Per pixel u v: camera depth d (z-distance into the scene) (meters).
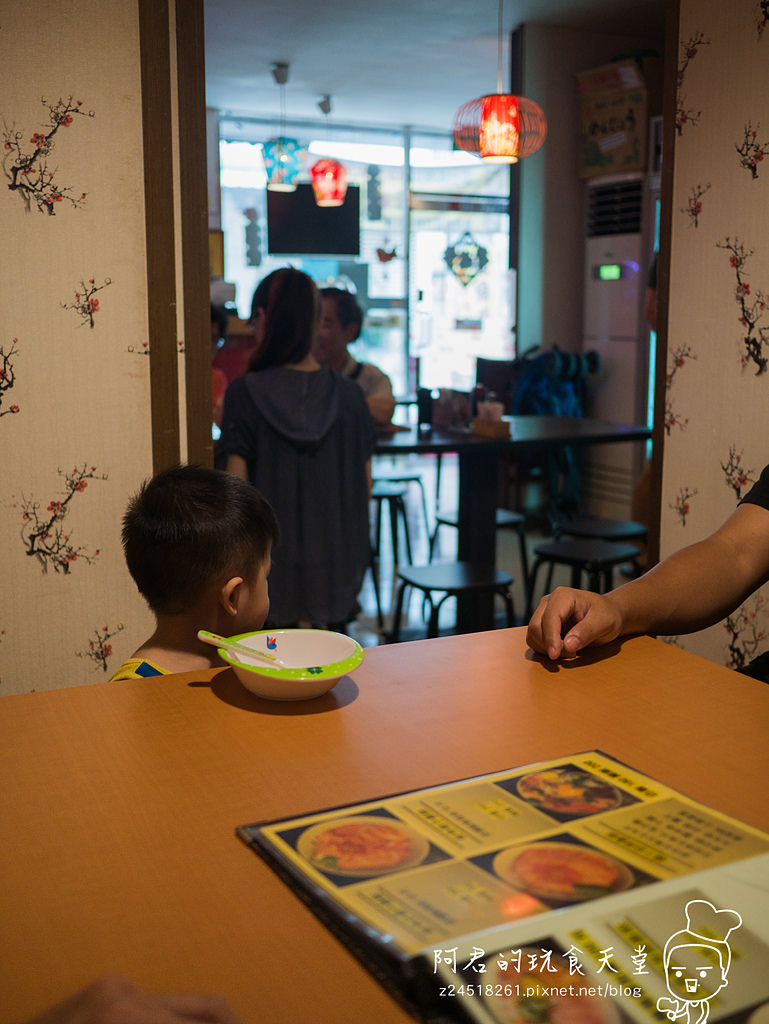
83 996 0.53
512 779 0.84
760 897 0.66
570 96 6.43
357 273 9.82
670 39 2.45
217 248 6.78
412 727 0.98
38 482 2.05
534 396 6.23
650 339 6.18
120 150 2.01
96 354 2.06
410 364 10.06
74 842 0.75
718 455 2.43
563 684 1.11
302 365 3.05
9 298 1.97
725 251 2.35
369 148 9.73
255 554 1.28
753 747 0.94
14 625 2.08
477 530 4.11
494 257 10.12
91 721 0.99
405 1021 0.55
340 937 0.62
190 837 0.76
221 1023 0.53
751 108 2.24
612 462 6.50
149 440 2.13
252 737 0.95
